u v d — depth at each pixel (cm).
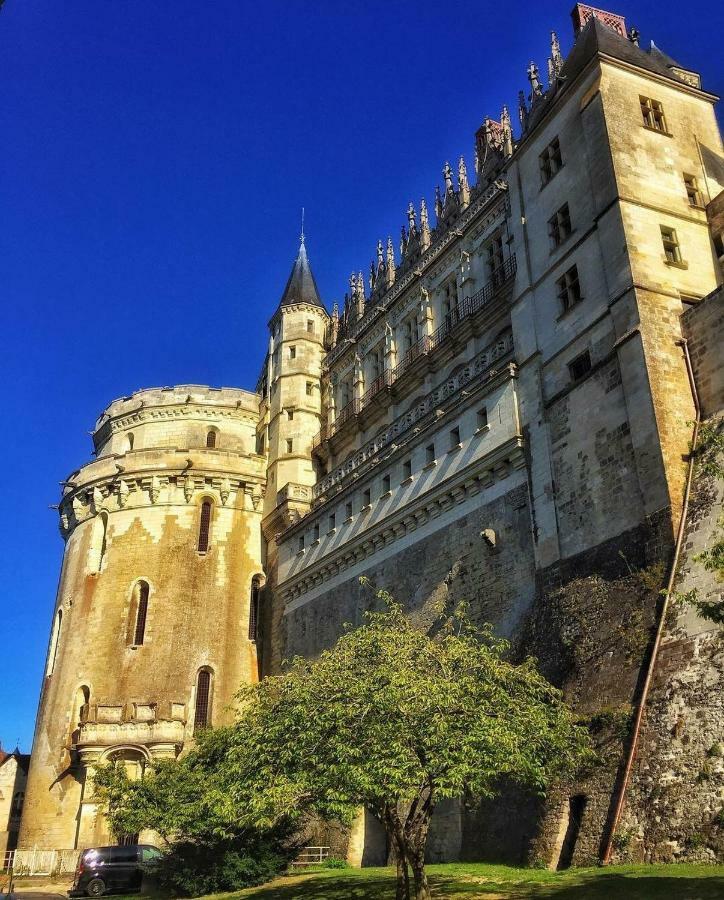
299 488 5603
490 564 3450
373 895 2427
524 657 3033
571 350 3341
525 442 3428
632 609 2623
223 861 3070
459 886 2258
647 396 2856
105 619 5459
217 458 5859
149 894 3234
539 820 2514
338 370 5956
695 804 2058
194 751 3669
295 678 2362
